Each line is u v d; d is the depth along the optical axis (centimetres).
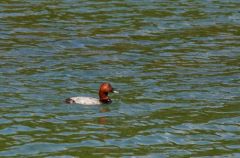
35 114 2794
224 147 2548
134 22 4303
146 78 3312
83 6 4612
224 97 3058
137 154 2461
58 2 4700
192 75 3369
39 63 3500
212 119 2800
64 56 3644
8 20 4269
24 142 2533
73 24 4238
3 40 3881
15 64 3462
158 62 3584
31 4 4638
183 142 2580
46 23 4241
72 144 2528
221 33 4147
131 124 2728
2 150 2464
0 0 4703
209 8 4650
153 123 2741
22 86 3125
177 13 4509
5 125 2677
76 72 3372
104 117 2791
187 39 4016
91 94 3077
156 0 4809
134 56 3681
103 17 4391
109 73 3378
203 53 3759
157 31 4150
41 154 2441
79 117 2784
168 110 2888
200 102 2989
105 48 3816
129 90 3128
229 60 3641
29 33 4038
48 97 2998
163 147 2530
